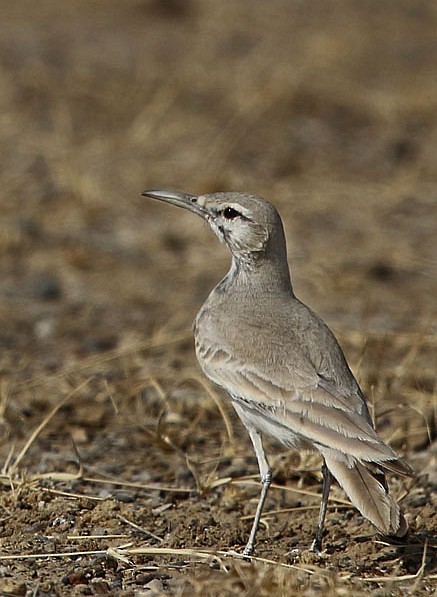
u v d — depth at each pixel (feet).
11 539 41.63
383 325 66.54
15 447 50.93
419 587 37.68
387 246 80.33
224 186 89.86
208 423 54.29
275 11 153.07
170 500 46.11
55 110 106.01
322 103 111.55
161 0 150.51
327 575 37.27
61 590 37.09
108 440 52.16
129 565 39.27
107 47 130.52
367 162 97.66
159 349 63.41
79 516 43.83
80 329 66.90
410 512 44.55
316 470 47.91
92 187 88.43
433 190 91.56
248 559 39.34
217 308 42.34
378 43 136.05
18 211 85.10
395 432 51.72
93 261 77.92
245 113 107.45
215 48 131.54
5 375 59.26
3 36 132.77
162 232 82.79
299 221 85.10
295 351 39.52
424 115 110.52
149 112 106.01
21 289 73.05
